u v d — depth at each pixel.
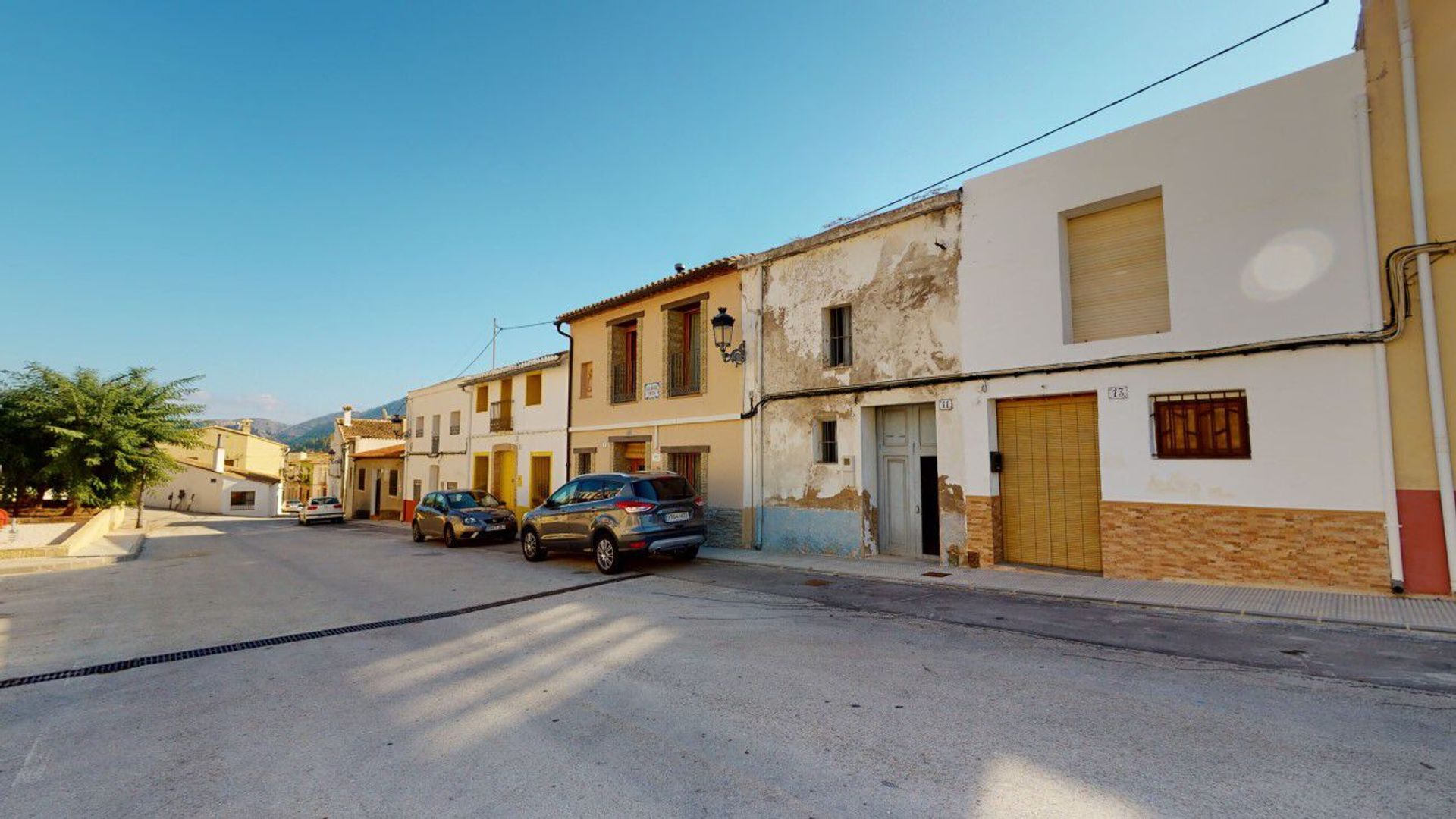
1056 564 9.52
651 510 11.08
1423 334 6.73
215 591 10.87
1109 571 8.68
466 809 3.29
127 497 25.44
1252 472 7.64
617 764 3.78
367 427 41.75
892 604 8.05
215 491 47.81
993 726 4.15
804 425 12.61
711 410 14.62
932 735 4.04
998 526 10.05
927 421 11.36
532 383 21.86
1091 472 9.26
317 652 6.57
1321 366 7.27
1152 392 8.41
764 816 3.14
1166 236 8.41
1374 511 6.90
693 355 15.89
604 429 17.97
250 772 3.81
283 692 5.29
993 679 5.07
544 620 7.73
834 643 6.27
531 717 4.56
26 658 6.57
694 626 7.16
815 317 12.58
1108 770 3.50
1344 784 3.28
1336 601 6.75
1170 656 5.53
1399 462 6.82
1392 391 6.88
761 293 13.66
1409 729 3.92
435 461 28.38
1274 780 3.34
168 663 6.30
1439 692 4.50
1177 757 3.64
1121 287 9.02
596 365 18.53
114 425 24.20
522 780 3.60
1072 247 9.52
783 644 6.29
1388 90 7.04
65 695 5.36
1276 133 7.66
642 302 16.91
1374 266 6.98
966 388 10.28
